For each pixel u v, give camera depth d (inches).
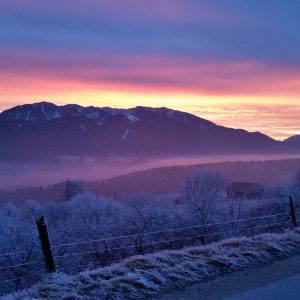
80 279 458.6
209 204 2144.4
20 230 1702.8
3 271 1510.8
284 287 419.8
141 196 2496.3
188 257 543.5
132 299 410.6
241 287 431.8
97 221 2191.2
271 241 627.8
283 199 2250.2
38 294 419.8
